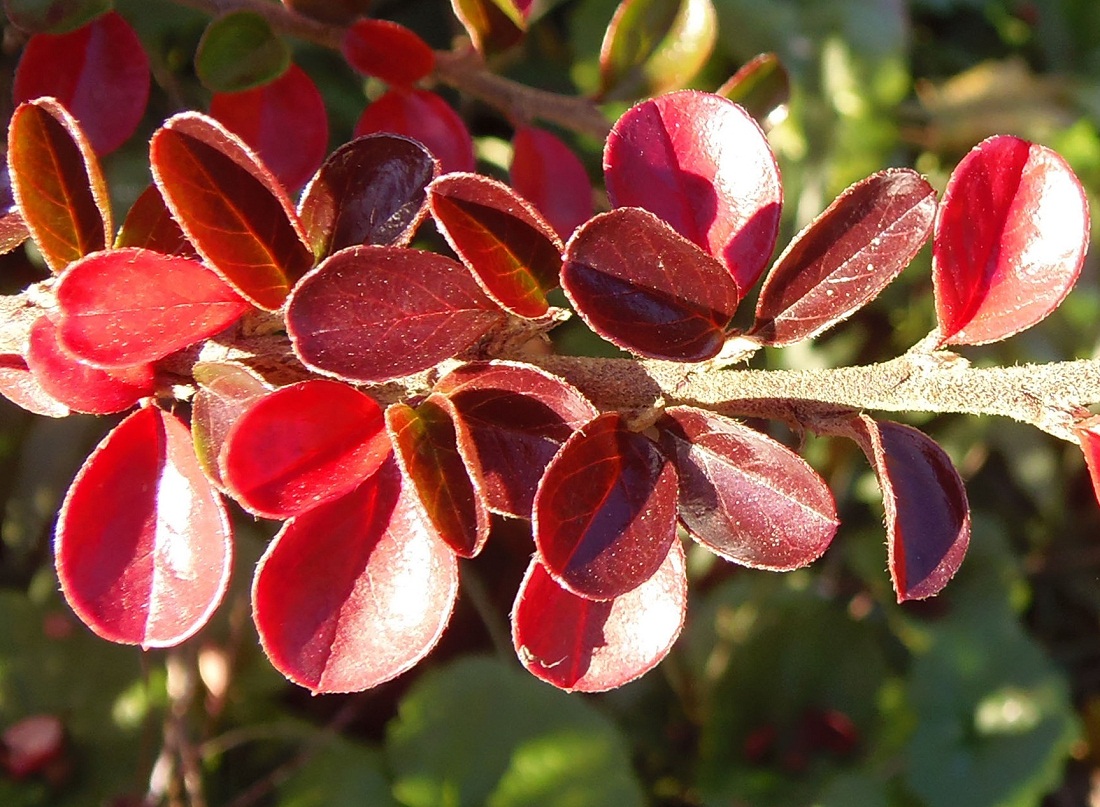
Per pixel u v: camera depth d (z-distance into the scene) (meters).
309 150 0.11
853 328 0.21
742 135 0.09
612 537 0.08
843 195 0.09
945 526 0.08
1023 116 0.22
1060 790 0.24
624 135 0.09
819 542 0.08
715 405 0.09
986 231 0.09
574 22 0.20
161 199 0.09
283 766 0.19
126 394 0.09
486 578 0.20
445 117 0.11
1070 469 0.23
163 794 0.18
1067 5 0.24
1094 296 0.22
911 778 0.21
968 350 0.21
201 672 0.19
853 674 0.22
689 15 0.11
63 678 0.19
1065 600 0.24
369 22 0.11
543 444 0.08
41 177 0.09
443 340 0.08
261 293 0.09
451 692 0.19
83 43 0.10
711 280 0.08
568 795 0.19
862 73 0.21
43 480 0.18
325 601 0.08
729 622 0.21
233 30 0.10
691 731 0.22
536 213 0.08
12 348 0.09
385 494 0.09
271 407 0.08
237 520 0.18
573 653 0.08
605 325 0.08
